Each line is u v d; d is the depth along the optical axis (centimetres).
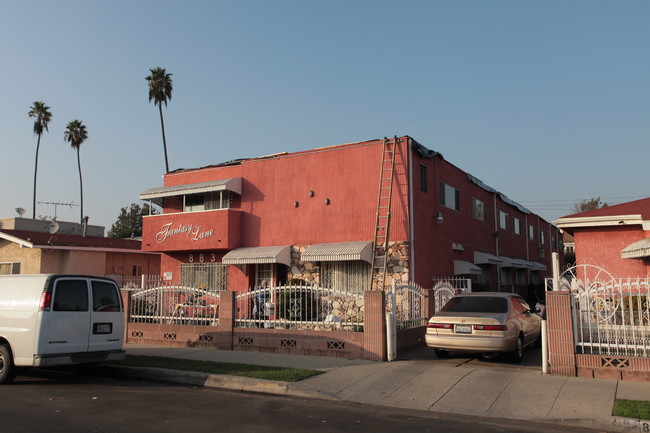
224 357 1234
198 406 814
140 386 993
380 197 1881
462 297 1258
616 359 951
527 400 832
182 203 2398
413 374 1021
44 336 955
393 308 1245
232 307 1372
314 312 1330
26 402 816
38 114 5569
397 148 1888
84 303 1030
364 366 1098
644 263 1600
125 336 1538
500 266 2850
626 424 707
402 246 1827
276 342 1294
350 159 1972
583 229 1698
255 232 2142
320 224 2000
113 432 655
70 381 1028
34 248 2558
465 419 764
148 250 2314
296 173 2083
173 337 1450
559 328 999
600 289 1005
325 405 841
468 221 2416
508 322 1135
